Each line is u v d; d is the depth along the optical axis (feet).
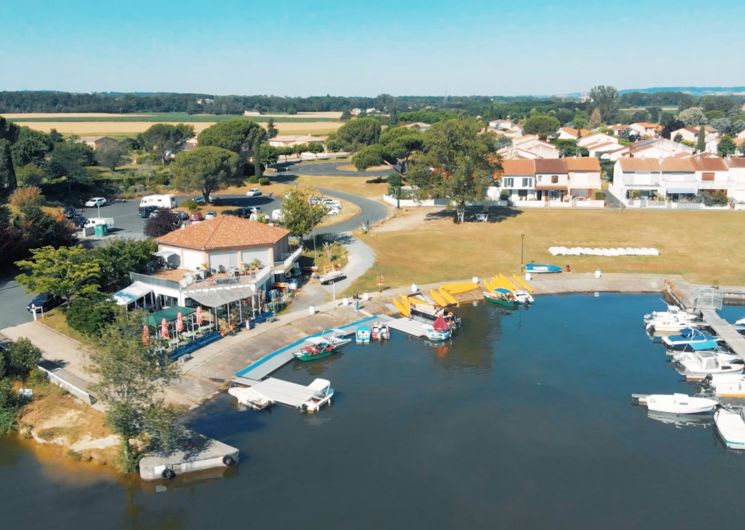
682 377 205.46
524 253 330.75
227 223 278.87
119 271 257.14
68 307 233.76
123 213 429.79
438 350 227.61
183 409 176.45
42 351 208.54
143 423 151.23
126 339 156.04
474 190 364.38
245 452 163.02
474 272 308.40
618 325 249.14
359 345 233.14
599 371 209.67
